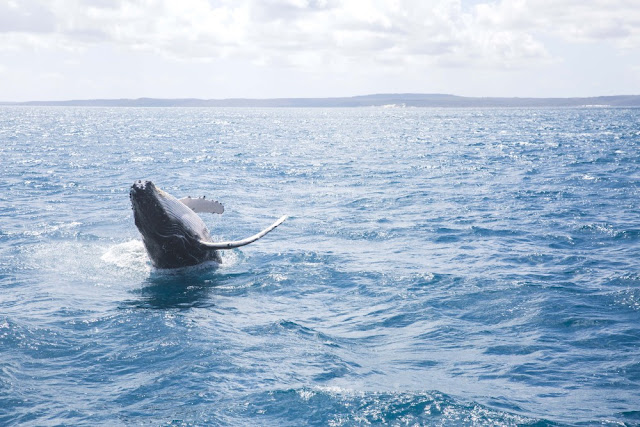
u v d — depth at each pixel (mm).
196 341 12258
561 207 28812
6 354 11523
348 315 14188
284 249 20500
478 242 21594
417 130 124062
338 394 9938
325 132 116375
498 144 76812
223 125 153125
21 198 31047
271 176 43031
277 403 9648
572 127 129375
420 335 12844
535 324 13352
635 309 14172
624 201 30391
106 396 9914
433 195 33375
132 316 13883
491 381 10523
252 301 15234
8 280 16781
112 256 19422
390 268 18031
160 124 156500
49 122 165250
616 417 9156
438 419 9172
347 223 25141
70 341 12281
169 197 17750
